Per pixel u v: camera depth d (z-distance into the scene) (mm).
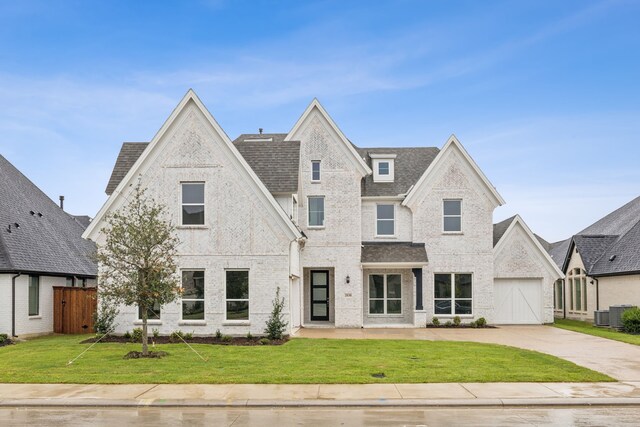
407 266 29156
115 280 19891
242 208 24297
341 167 29594
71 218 37031
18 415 11938
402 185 31578
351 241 29312
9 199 28281
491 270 30094
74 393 13508
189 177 24438
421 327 29000
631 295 29875
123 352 19375
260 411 12227
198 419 11531
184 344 21453
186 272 24375
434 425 10977
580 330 27328
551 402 12594
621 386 14109
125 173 25594
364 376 15070
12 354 19219
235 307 24141
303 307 30500
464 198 30359
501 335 25203
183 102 24406
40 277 26859
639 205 36438
